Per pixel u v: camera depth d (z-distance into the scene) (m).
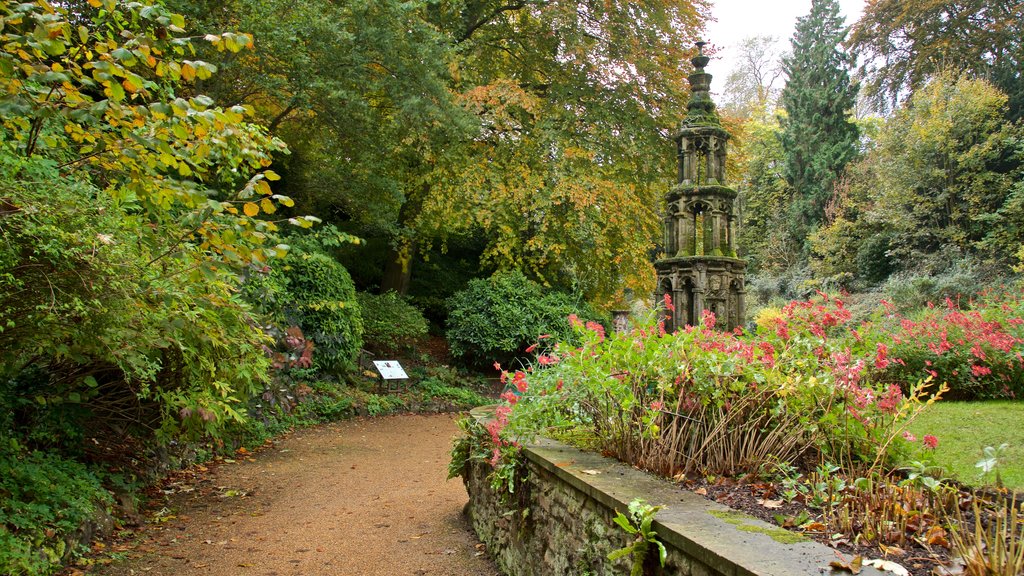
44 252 2.88
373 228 12.09
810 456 2.80
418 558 3.58
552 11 11.88
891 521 1.90
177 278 3.38
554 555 2.71
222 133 2.66
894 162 18.08
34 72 2.38
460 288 14.60
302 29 8.08
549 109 12.58
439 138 10.59
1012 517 1.52
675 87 12.89
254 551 3.64
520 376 3.31
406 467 6.00
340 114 8.70
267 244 3.03
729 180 15.03
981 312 6.39
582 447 3.11
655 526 1.89
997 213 15.26
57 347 3.19
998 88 20.03
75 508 3.39
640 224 12.88
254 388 4.98
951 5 21.70
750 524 1.85
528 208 11.49
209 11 7.47
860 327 3.20
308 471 5.71
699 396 2.78
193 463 5.55
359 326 10.09
